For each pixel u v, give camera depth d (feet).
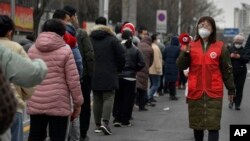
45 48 34.47
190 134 55.57
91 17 233.14
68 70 34.78
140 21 312.50
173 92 90.94
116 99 59.36
